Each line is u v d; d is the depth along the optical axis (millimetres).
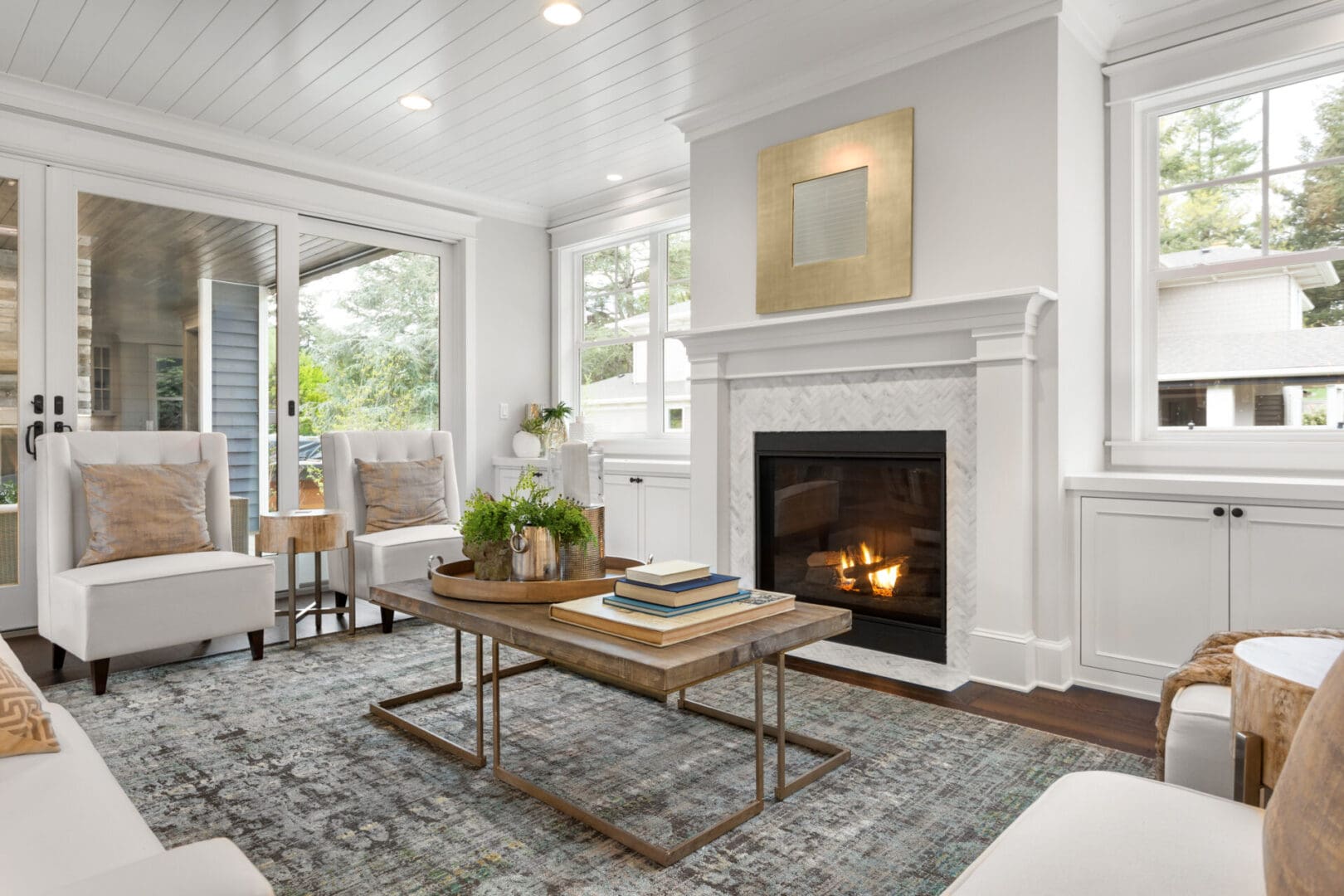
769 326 3748
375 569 3857
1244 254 3160
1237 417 3178
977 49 3180
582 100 3979
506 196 5594
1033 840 1072
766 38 3369
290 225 4723
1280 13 2938
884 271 3434
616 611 2066
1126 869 990
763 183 3855
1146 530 2932
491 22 3221
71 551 3301
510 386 5801
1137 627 2959
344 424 5078
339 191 4887
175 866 820
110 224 4102
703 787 2195
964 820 2008
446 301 5543
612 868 1794
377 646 3637
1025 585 3062
